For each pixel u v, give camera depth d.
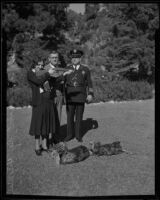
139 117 8.01
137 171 4.23
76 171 4.27
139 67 14.26
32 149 5.26
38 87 4.78
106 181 3.93
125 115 8.28
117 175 4.12
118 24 14.73
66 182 3.94
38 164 4.52
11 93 10.72
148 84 12.91
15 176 4.07
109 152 4.89
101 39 14.70
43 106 4.77
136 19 14.33
